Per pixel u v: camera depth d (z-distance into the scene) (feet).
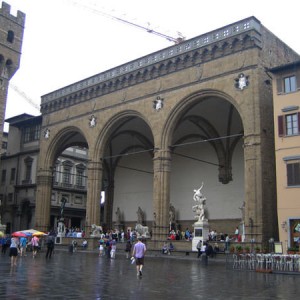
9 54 207.82
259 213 115.14
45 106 198.59
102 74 172.35
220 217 170.71
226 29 133.08
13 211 232.32
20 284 58.65
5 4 207.92
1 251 152.05
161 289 57.47
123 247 152.15
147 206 203.00
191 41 142.00
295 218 108.47
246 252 105.91
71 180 248.52
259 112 121.19
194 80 138.92
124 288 57.77
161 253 135.13
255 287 61.36
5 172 244.22
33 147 232.32
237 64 128.67
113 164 221.66
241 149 168.04
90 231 163.94
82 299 46.85
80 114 179.83
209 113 161.99
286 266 88.89
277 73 118.32
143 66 154.40
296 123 113.19
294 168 111.24
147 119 151.12
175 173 191.11
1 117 203.00
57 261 107.86
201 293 54.08
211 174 176.86
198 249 122.01
